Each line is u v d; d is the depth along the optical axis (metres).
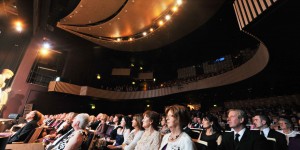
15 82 10.23
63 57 13.65
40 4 7.43
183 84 12.99
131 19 12.34
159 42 13.86
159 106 16.98
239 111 2.00
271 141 2.51
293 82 8.98
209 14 9.85
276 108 9.12
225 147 2.12
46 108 11.98
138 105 17.50
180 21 11.07
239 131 1.97
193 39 12.66
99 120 5.65
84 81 14.70
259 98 11.09
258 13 3.36
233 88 11.22
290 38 4.09
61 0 9.86
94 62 16.02
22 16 8.66
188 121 1.57
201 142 2.47
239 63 10.94
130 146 2.60
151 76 17.66
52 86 11.90
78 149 2.04
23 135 3.17
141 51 15.69
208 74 12.88
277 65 6.10
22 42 10.48
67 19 11.77
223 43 12.40
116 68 17.33
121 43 14.69
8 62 9.76
